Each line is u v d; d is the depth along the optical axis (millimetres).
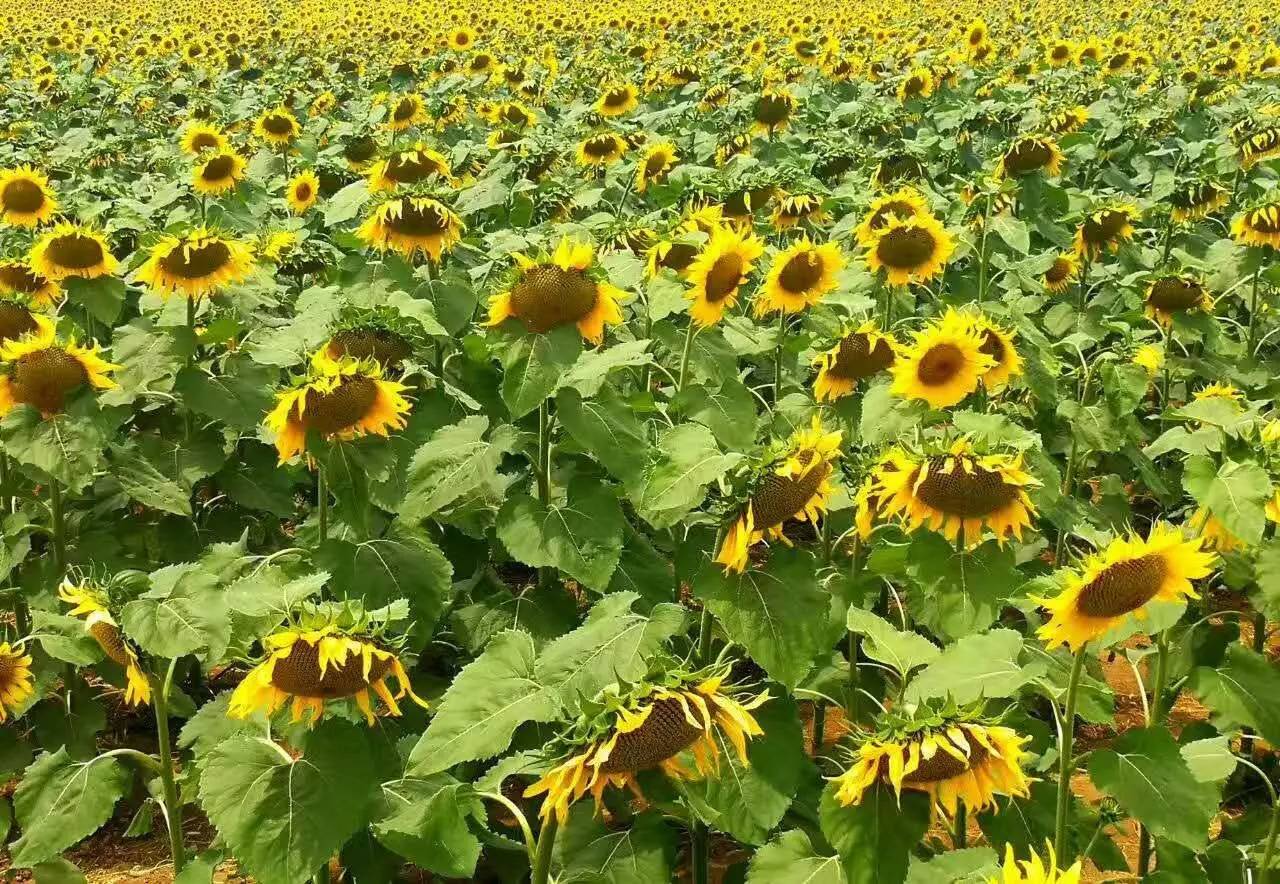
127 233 7977
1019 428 4258
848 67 17484
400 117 13969
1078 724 5930
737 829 3494
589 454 5172
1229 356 7914
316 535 5441
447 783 3471
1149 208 9945
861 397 5879
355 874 4082
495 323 4508
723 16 30469
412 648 4562
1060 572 3453
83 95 19000
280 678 3213
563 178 10641
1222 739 4066
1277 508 3943
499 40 26922
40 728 5363
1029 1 39438
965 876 3482
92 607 3500
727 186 8344
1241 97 15656
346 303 5590
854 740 3295
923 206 7367
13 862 3654
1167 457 7855
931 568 4055
